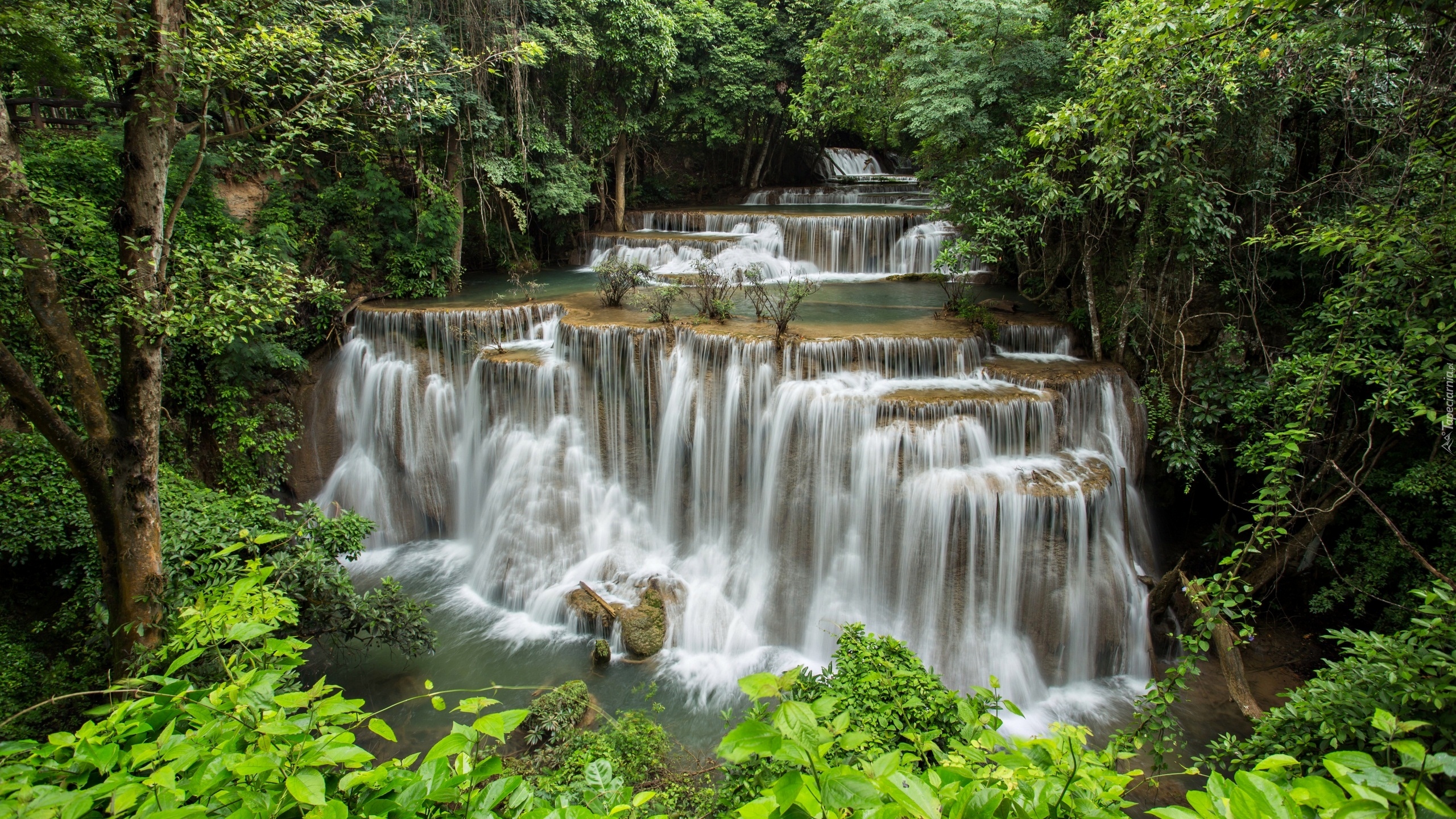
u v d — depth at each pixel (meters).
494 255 21.34
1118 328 12.59
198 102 8.17
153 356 7.66
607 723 9.33
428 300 16.84
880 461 10.76
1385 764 4.68
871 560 10.94
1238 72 9.25
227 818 2.36
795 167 33.44
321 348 14.99
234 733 2.79
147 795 2.62
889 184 29.30
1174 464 11.02
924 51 13.54
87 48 8.05
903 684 6.33
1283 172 11.27
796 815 2.19
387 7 15.22
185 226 13.80
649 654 10.90
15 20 7.80
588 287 18.64
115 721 2.90
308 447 14.54
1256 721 6.25
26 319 11.12
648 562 12.68
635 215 24.61
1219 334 11.80
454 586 13.09
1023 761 2.55
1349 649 5.43
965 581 10.28
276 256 13.20
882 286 18.14
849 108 16.98
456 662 10.74
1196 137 9.14
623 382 13.15
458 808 2.83
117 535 7.63
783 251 21.34
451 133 17.38
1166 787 8.32
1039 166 10.08
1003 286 17.19
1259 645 10.89
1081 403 11.67
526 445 13.55
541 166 20.19
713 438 12.37
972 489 10.12
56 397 11.48
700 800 7.64
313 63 8.75
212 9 7.85
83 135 14.54
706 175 30.80
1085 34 11.41
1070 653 10.12
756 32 26.16
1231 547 11.63
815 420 11.22
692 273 18.61
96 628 8.29
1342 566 10.70
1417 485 9.22
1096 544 10.22
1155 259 11.90
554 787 6.69
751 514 12.15
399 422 14.45
